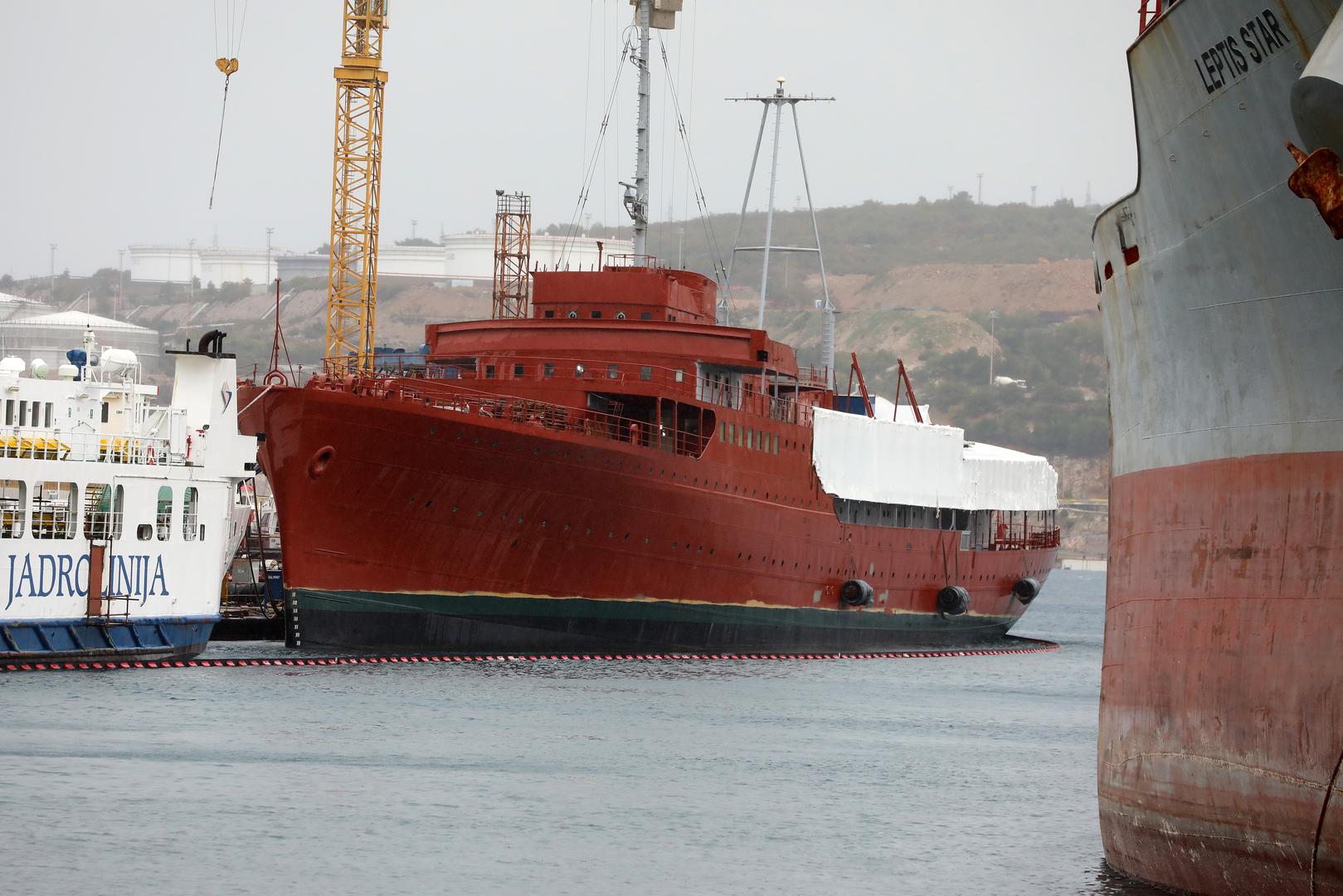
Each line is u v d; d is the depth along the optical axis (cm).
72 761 10856
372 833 9288
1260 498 6600
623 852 9069
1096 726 15075
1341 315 6181
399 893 8100
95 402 15812
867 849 9300
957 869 8819
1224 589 6775
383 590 16838
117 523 14762
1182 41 6581
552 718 13600
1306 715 6306
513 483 17050
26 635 14288
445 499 16762
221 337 15712
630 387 18725
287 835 9175
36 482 14225
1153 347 7306
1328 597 6256
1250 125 6353
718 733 13312
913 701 16500
